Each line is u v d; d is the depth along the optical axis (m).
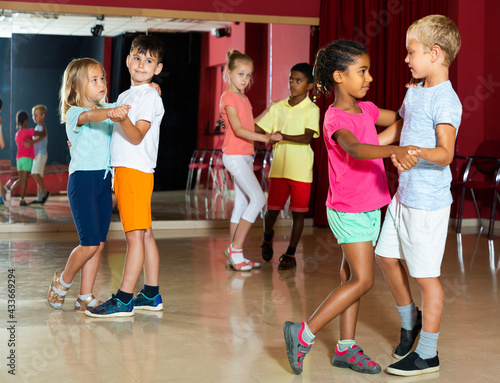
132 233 2.93
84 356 2.36
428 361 2.20
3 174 5.95
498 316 2.99
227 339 2.59
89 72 2.92
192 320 2.89
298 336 2.13
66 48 6.02
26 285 3.58
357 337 2.63
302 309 3.10
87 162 2.89
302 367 2.21
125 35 6.12
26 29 5.92
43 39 5.96
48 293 3.10
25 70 5.94
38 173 6.03
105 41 6.09
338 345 2.25
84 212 2.91
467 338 2.63
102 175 2.94
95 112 2.72
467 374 2.19
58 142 6.07
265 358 2.35
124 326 2.78
